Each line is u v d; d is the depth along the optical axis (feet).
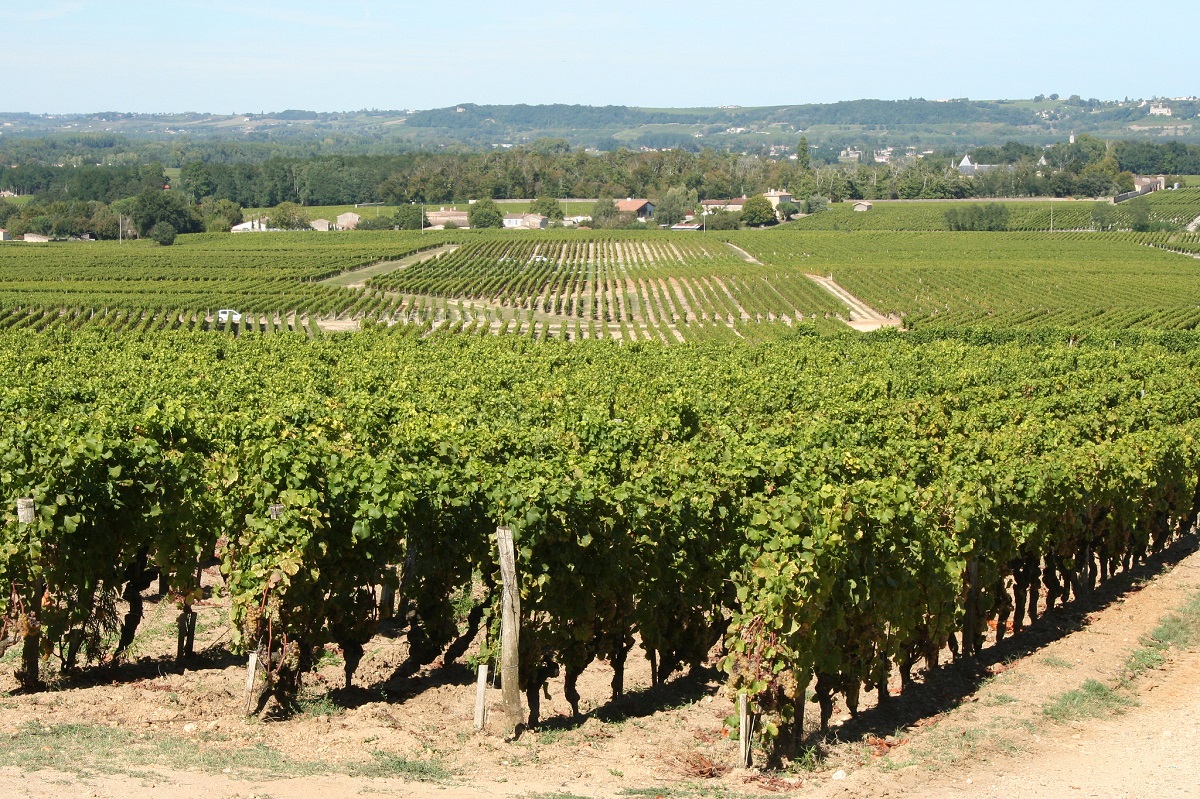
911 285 355.56
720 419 88.63
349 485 46.14
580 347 175.52
